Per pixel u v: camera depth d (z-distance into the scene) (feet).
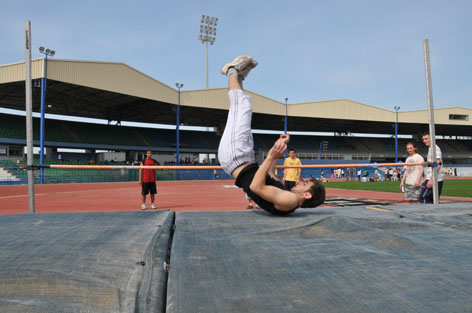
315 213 8.16
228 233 5.87
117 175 78.59
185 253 4.59
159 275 3.77
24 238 5.26
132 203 31.45
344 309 2.92
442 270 3.88
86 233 5.64
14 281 3.64
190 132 128.36
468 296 3.15
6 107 94.58
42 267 3.94
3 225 6.37
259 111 99.60
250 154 8.11
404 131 149.28
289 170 23.77
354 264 4.13
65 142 92.32
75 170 72.33
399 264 4.12
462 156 145.89
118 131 111.04
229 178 102.17
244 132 8.16
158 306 3.05
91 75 67.77
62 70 63.77
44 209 26.86
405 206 9.68
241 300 3.12
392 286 3.41
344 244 5.15
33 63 61.52
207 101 90.99
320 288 3.38
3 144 85.40
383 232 5.69
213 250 4.76
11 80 65.26
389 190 50.34
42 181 65.57
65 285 3.57
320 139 144.15
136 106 96.07
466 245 5.08
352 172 101.86
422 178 18.38
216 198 37.22
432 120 16.12
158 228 6.05
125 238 5.26
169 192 47.29
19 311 3.15
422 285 3.43
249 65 9.20
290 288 3.39
